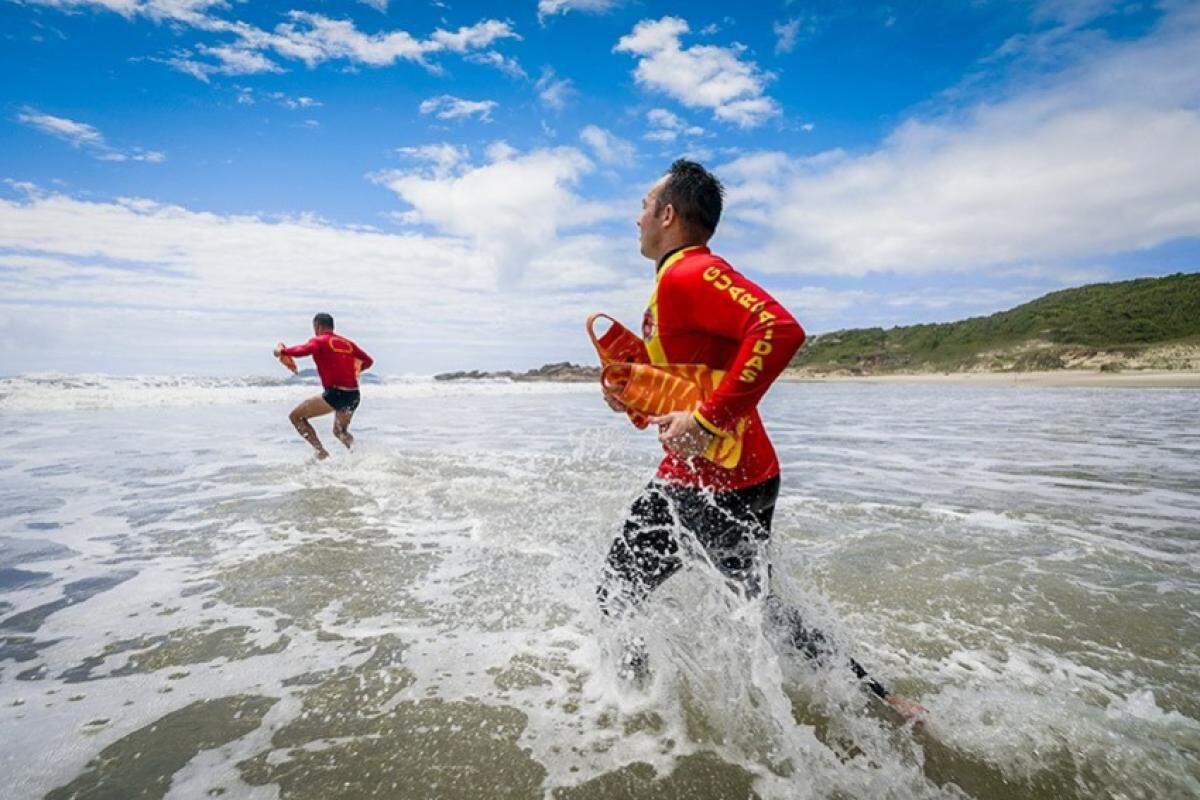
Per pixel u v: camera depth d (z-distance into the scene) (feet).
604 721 6.56
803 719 6.60
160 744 6.09
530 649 8.19
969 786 5.61
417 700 6.95
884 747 6.17
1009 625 9.09
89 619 9.02
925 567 11.64
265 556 11.93
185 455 24.16
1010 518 15.49
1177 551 12.73
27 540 12.92
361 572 11.08
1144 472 22.47
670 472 6.63
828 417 49.32
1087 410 54.70
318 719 6.57
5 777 5.55
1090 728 6.50
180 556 11.93
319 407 23.34
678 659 7.09
